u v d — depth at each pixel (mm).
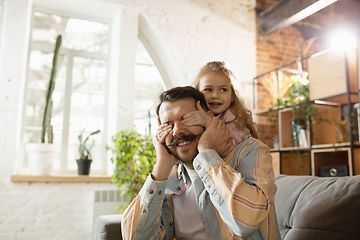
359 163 2723
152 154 3078
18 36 3043
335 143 3111
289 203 1310
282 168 3508
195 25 3867
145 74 3906
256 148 967
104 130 3545
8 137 2889
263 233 928
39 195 2918
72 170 3381
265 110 3982
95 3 3400
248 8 4211
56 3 3395
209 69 1210
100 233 1527
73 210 3008
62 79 3477
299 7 2393
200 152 934
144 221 1021
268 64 4164
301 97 3439
